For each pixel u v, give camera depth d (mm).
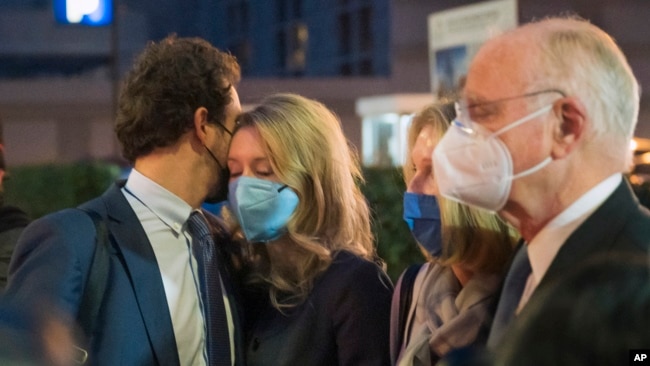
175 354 2447
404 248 5688
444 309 2316
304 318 2576
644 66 25688
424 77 28344
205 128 2572
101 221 2467
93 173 11672
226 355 2537
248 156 2568
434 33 6473
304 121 2604
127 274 2436
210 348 2516
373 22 30453
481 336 2072
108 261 2426
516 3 5680
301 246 2561
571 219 1766
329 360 2572
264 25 37406
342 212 2670
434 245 2410
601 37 1799
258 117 2574
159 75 2539
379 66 30016
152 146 2551
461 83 1951
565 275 1511
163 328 2434
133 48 35531
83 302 2363
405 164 2551
